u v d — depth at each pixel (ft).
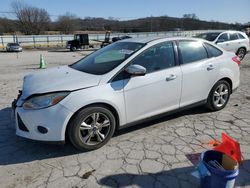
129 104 12.35
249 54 53.26
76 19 274.36
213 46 16.03
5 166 10.84
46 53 100.37
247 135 13.43
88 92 11.17
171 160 11.12
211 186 8.51
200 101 15.42
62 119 10.80
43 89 11.23
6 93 22.11
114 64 12.46
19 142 12.85
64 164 10.93
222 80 16.25
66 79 11.94
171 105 13.98
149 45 13.17
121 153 11.73
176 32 226.17
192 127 14.39
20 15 254.06
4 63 56.03
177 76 13.73
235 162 8.59
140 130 14.03
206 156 9.16
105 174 10.19
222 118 15.66
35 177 10.07
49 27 270.67
